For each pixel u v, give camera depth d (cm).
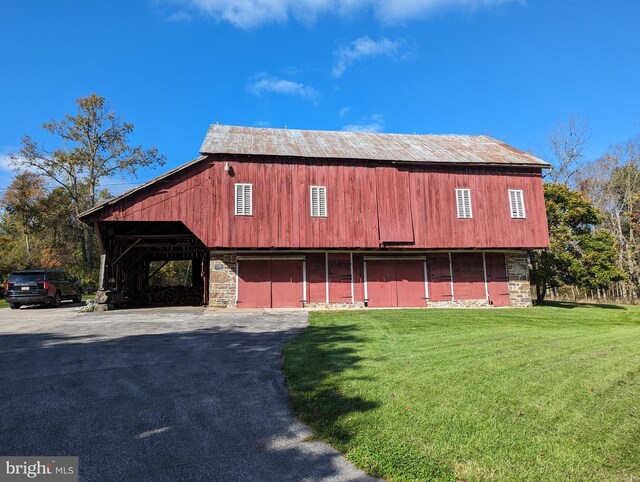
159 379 610
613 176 3488
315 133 2066
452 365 677
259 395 547
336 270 1738
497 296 1838
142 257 2136
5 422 449
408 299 1769
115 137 3481
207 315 1390
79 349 807
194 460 372
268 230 1633
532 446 395
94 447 394
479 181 1822
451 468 358
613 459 370
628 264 3042
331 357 736
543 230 1834
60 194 3434
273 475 348
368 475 350
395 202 1738
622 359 729
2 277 2988
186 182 1614
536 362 702
